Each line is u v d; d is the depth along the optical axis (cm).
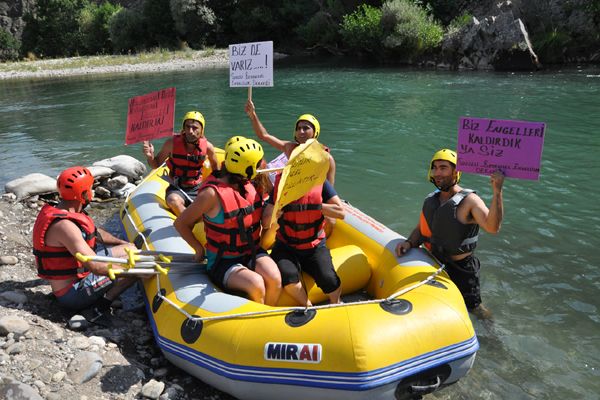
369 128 1058
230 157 344
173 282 376
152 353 369
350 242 455
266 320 320
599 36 1983
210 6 3584
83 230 373
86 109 1515
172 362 350
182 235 364
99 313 396
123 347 367
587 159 791
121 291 407
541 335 382
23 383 291
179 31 3644
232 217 351
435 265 393
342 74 2027
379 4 2806
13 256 493
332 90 1617
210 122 1211
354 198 667
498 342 375
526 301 426
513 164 349
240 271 355
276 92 1633
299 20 3266
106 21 4000
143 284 416
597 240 529
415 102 1328
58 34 4269
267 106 1388
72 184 363
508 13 1942
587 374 341
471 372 346
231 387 314
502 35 1934
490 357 361
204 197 346
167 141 574
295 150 348
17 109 1576
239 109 1365
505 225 571
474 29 2023
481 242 532
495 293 438
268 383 304
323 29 2923
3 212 614
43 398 289
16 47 4284
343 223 469
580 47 2012
